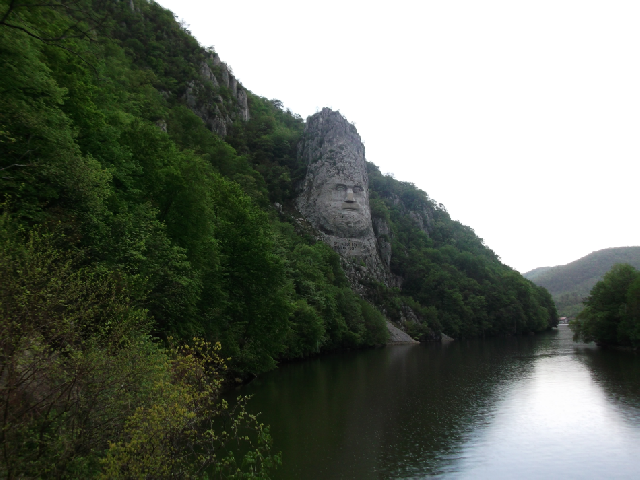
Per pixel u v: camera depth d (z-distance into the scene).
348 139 119.06
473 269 138.25
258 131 127.44
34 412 8.84
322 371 45.34
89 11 13.02
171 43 114.31
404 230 151.25
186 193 28.50
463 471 17.78
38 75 17.80
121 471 8.80
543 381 38.44
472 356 62.28
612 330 71.62
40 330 8.77
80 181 17.62
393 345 90.69
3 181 15.15
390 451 19.81
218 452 17.75
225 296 32.19
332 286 77.12
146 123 32.34
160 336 22.36
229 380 32.41
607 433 22.92
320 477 16.72
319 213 108.38
